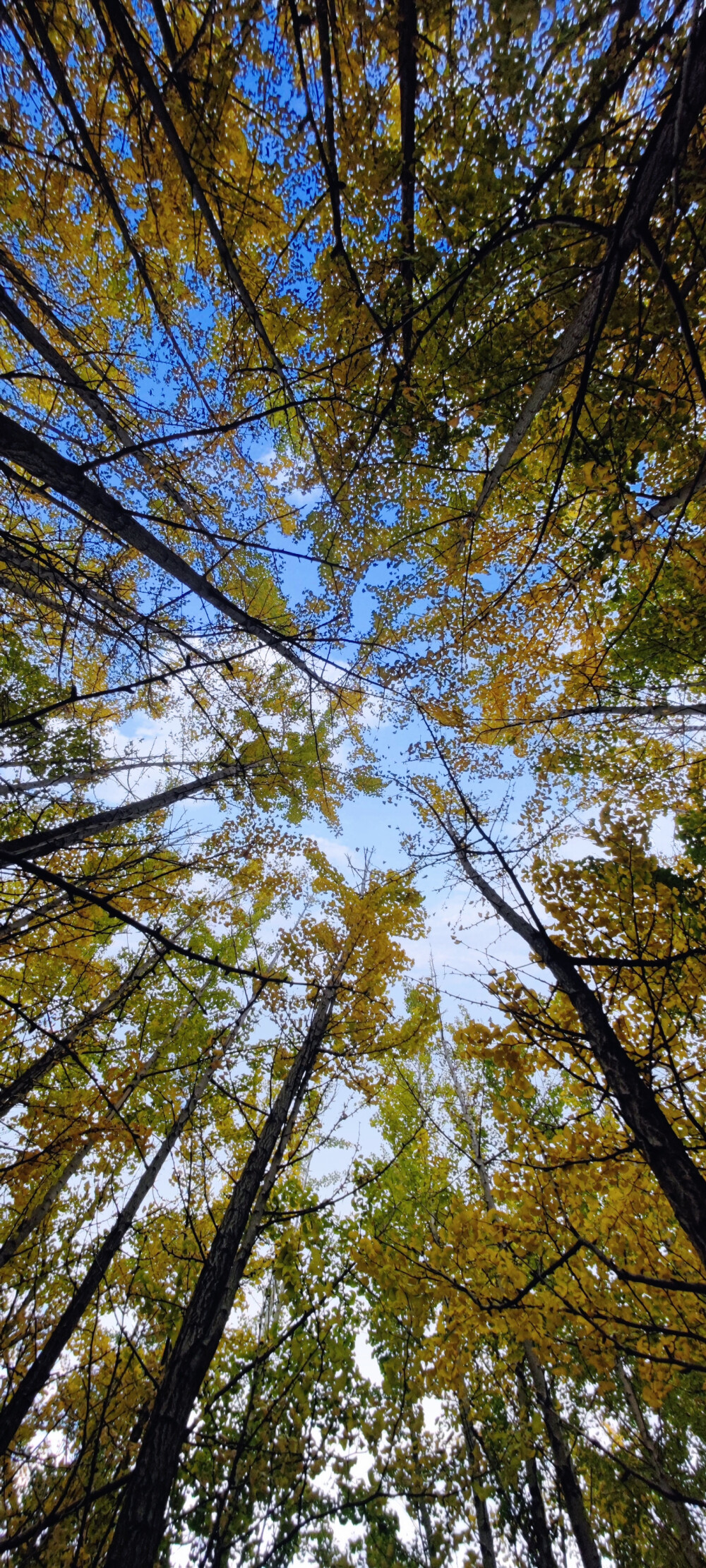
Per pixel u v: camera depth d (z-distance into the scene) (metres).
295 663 3.14
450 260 4.21
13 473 2.43
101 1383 4.76
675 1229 3.81
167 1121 6.54
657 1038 3.82
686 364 4.36
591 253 4.02
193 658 3.44
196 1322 3.46
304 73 3.61
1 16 3.15
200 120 3.88
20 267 4.22
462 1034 3.96
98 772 4.75
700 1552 4.82
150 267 5.72
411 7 3.26
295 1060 5.37
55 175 4.89
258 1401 4.91
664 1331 3.08
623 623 6.14
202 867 5.59
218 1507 3.36
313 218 4.67
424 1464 4.54
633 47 3.01
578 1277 3.66
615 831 4.12
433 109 3.83
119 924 5.98
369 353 4.84
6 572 3.31
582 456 4.93
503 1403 6.07
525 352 4.66
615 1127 4.11
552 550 6.09
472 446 5.73
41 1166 4.47
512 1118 3.97
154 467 4.75
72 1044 4.36
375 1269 4.08
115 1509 3.70
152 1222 5.79
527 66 3.30
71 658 5.00
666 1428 6.02
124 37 3.22
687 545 5.25
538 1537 4.96
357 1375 4.85
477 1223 4.00
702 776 5.78
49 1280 5.44
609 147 3.44
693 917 4.03
